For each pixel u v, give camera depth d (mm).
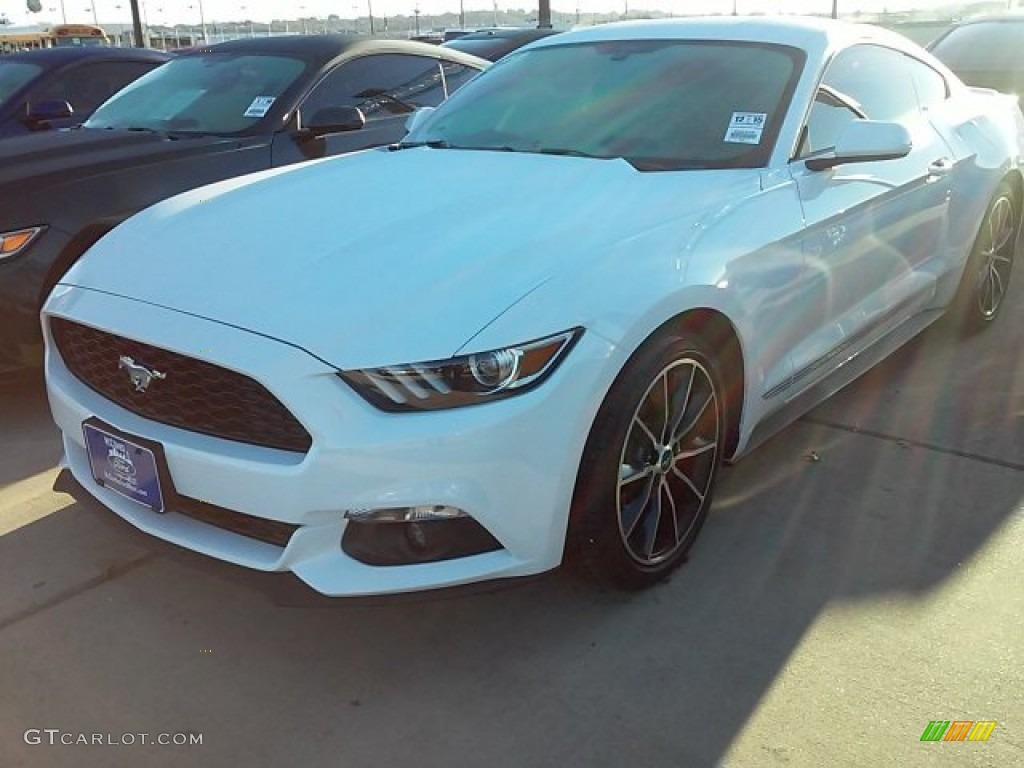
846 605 2740
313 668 2518
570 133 3533
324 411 2197
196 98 5336
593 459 2471
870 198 3525
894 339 4098
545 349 2316
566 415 2344
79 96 6812
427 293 2359
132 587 2861
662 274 2590
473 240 2598
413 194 3006
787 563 2953
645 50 3811
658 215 2793
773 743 2227
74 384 2748
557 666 2506
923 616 2686
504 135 3658
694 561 2965
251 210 2998
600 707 2357
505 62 4227
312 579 2273
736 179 3086
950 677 2439
